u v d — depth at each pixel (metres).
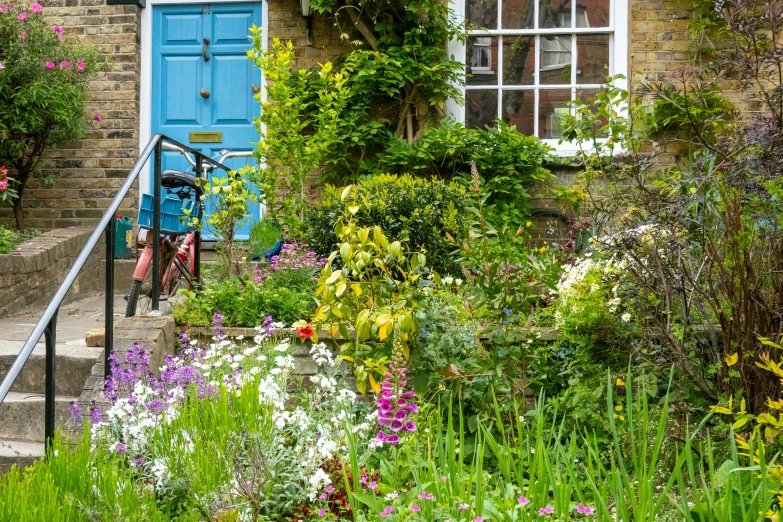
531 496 2.63
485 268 3.64
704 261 3.53
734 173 3.42
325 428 3.26
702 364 3.60
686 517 2.39
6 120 7.20
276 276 5.24
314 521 2.78
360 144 7.23
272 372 3.65
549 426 3.68
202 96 7.97
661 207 3.72
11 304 5.95
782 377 2.74
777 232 3.30
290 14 7.73
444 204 5.81
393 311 3.50
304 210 6.36
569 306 4.23
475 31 7.79
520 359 3.65
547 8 7.80
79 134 7.47
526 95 7.83
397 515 2.54
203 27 7.97
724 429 3.17
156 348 4.16
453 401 3.68
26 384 4.42
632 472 3.27
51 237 6.76
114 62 7.86
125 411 3.18
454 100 7.69
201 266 6.66
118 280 7.03
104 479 2.40
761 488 2.45
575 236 6.08
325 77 6.75
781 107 3.50
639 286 3.74
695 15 7.27
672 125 7.10
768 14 3.59
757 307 3.25
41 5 7.89
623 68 7.63
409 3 7.32
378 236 3.63
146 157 4.37
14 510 2.14
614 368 3.92
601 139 7.37
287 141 6.50
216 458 2.64
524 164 7.08
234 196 5.29
